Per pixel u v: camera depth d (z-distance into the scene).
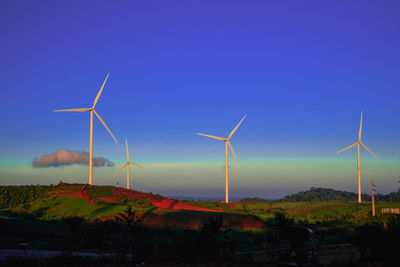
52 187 152.25
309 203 159.88
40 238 56.84
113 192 143.00
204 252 32.50
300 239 31.16
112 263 27.84
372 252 27.98
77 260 28.02
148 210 106.75
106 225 76.38
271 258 37.03
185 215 99.44
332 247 56.06
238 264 30.02
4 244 44.44
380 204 148.50
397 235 28.20
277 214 51.94
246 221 96.00
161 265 27.59
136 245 32.03
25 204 127.31
